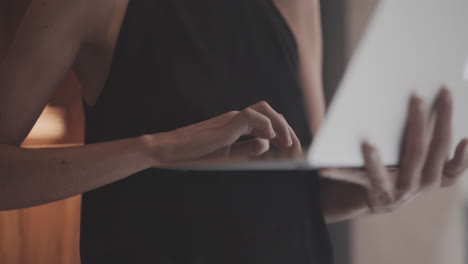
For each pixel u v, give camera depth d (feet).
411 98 1.38
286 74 2.41
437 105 1.45
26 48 1.77
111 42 2.02
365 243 4.63
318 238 2.42
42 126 5.45
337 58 4.38
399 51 1.33
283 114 2.38
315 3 2.85
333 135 1.32
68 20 1.82
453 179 1.77
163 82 2.08
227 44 2.26
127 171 1.64
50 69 1.81
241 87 2.27
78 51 1.93
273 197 2.24
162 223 2.08
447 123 1.48
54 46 1.80
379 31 1.30
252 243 2.18
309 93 2.67
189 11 2.18
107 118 2.09
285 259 2.27
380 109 1.37
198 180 2.12
